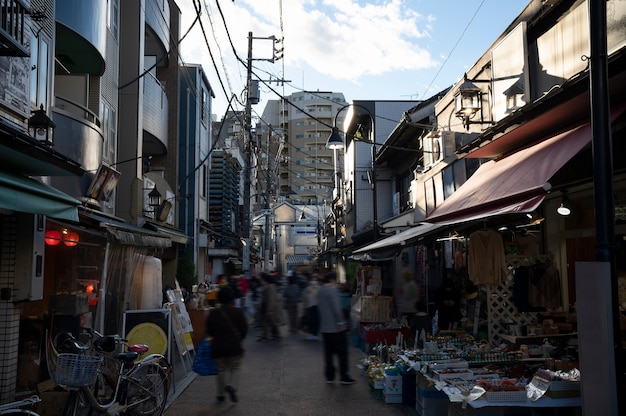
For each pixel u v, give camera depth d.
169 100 23.56
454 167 14.39
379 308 12.55
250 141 25.05
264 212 34.06
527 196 6.09
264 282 14.11
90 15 11.43
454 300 11.00
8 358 6.87
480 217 6.67
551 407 5.42
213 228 30.44
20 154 5.86
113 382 6.12
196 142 24.69
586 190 8.13
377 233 19.69
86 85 12.45
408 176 22.73
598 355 4.41
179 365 10.65
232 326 7.59
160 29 20.78
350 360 10.93
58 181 10.61
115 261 10.27
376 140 27.48
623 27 6.76
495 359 6.93
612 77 5.65
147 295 11.30
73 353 5.61
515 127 8.13
